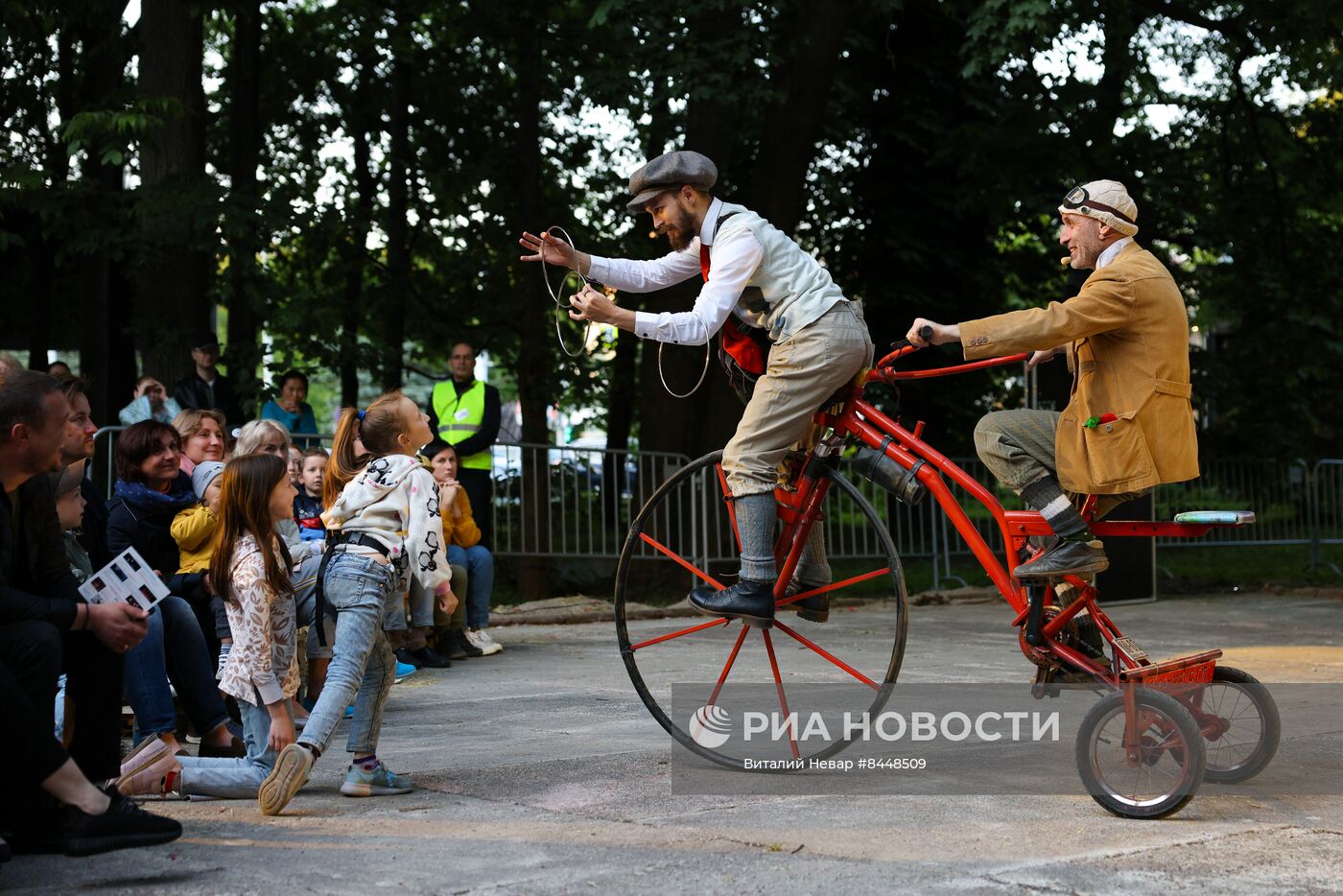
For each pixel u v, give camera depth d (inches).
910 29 617.0
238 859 129.0
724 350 177.8
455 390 383.6
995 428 159.9
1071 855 129.7
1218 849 132.4
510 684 261.6
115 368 587.5
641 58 446.0
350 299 592.1
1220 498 513.0
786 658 299.6
